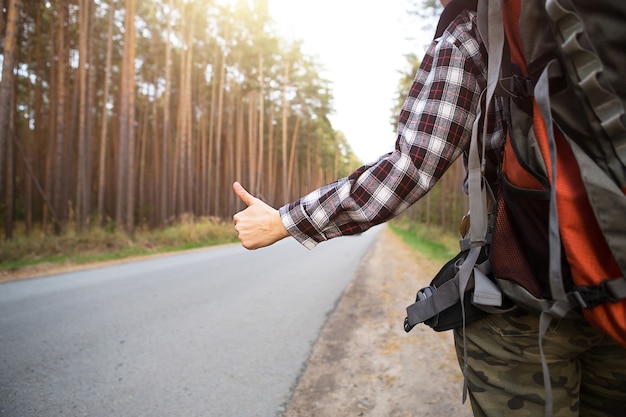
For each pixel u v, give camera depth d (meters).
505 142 0.84
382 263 11.57
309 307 5.62
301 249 17.39
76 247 12.98
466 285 0.90
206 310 5.37
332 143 73.50
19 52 18.95
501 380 0.92
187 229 19.84
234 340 4.07
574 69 0.66
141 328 4.47
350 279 8.30
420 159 0.92
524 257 0.80
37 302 5.73
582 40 0.64
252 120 38.19
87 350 3.74
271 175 46.88
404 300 6.11
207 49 31.92
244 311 5.34
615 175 0.64
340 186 0.95
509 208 0.82
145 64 29.52
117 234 15.66
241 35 35.16
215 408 2.64
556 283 0.67
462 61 0.92
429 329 4.45
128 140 17.55
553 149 0.66
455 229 24.47
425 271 9.67
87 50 19.88
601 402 0.99
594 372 0.95
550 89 0.70
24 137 25.28
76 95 21.06
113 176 28.95
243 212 1.05
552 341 0.85
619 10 0.62
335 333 4.34
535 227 0.76
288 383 3.04
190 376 3.16
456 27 0.95
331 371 3.26
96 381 3.05
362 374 3.19
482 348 0.93
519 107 0.79
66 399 2.75
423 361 3.45
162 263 11.16
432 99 0.93
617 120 0.62
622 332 0.66
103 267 9.99
